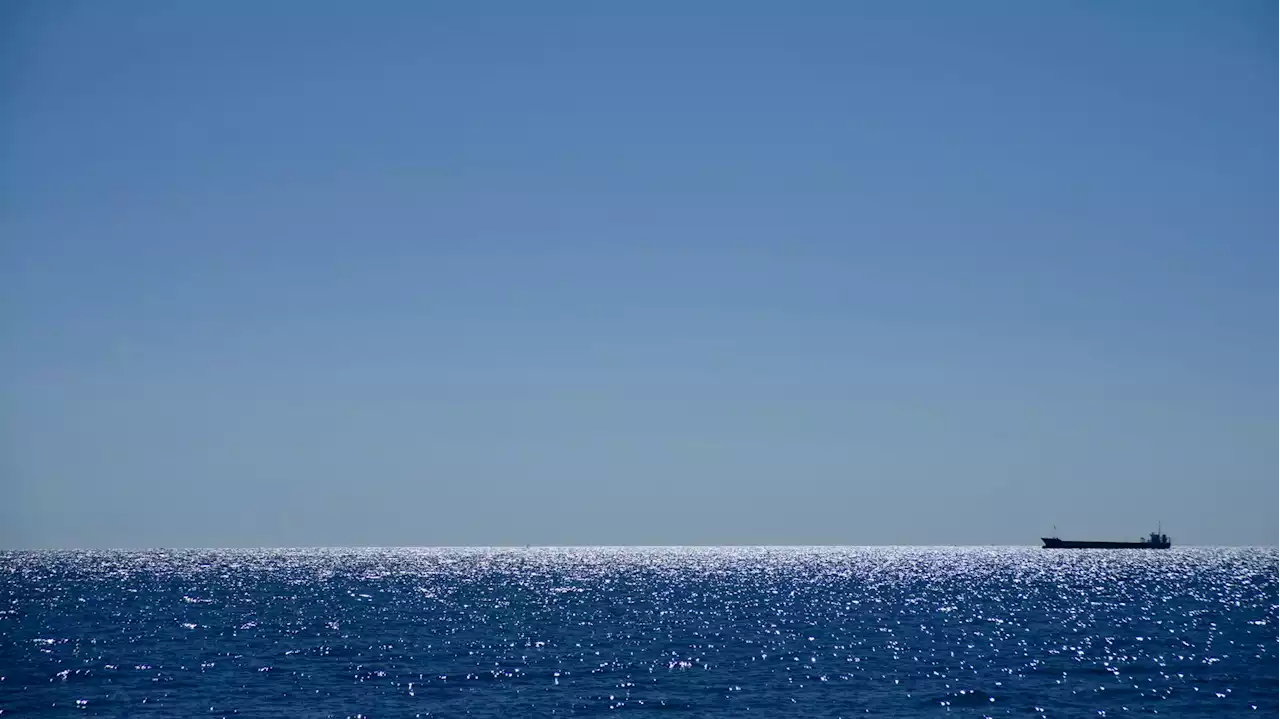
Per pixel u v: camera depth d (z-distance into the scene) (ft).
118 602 593.01
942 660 345.10
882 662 340.39
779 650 371.15
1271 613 524.52
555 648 376.07
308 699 271.28
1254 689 288.51
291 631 431.84
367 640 399.65
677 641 399.65
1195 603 594.65
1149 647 380.78
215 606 565.94
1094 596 655.76
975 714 255.91
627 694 279.69
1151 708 263.70
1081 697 276.82
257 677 305.53
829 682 298.97
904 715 254.47
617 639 405.18
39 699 270.67
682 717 251.60
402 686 290.97
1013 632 433.07
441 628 447.42
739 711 258.57
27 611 528.22
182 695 276.00
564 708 261.65
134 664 330.34
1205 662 339.98
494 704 265.75
